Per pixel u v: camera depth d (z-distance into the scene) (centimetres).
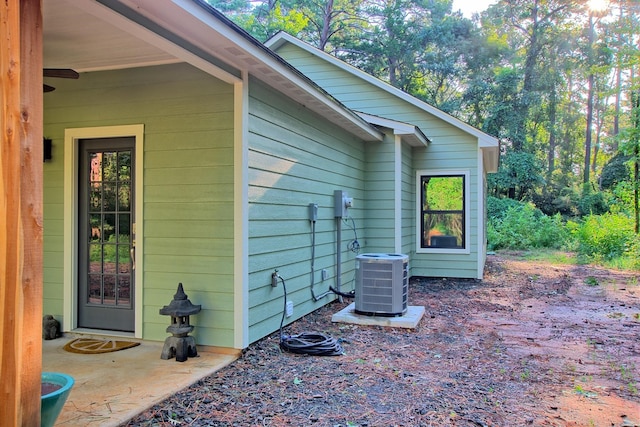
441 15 2486
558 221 1812
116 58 414
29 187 192
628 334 525
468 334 516
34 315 193
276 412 301
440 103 2480
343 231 728
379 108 982
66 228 463
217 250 421
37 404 195
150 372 363
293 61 1040
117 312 457
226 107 421
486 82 2388
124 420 279
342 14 2372
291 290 534
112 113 450
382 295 555
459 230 955
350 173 768
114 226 459
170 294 434
